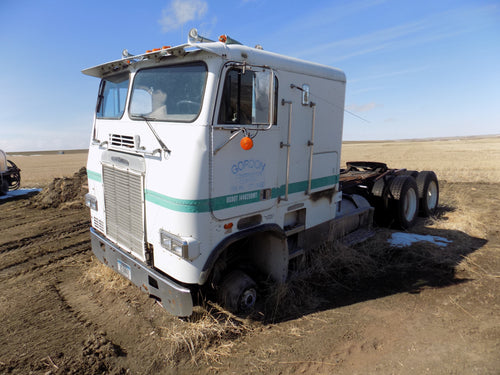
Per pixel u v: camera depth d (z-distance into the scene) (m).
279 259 4.07
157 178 3.30
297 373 2.98
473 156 29.75
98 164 4.31
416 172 8.00
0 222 7.92
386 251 5.75
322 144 4.55
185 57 3.25
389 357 3.17
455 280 4.75
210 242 3.24
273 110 3.66
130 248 3.86
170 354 3.21
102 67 4.16
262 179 3.65
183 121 3.16
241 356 3.21
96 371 3.00
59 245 6.30
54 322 3.76
